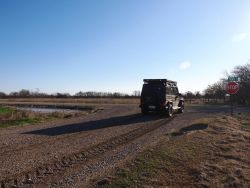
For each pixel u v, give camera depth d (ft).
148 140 48.01
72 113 104.22
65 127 64.69
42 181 27.66
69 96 365.81
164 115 90.02
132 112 107.65
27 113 88.84
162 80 89.61
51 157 36.37
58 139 49.03
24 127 65.16
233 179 29.37
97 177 28.63
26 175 29.27
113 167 31.83
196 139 47.75
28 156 36.81
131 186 26.22
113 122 74.79
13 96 374.63
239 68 226.17
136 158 35.09
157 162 33.71
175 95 97.66
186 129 60.13
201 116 91.09
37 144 44.52
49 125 68.69
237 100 215.10
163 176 29.45
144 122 74.79
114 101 221.87
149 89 90.17
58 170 31.14
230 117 84.07
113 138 50.21
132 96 339.36
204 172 30.86
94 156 37.32
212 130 57.77
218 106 161.58
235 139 49.29
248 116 94.48
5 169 31.09
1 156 36.73
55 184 26.84
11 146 42.93
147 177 28.78
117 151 39.93
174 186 27.09
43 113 97.81
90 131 58.49
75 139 49.11
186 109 129.29
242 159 36.94
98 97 343.87
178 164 33.55
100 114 100.99
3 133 55.62
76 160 35.24
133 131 58.59
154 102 89.40
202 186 27.40
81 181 27.58
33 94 400.06
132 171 30.27
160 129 61.26
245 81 219.41
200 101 233.55
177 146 42.01
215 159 36.22
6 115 83.51
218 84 247.09
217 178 29.58
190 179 29.04
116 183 26.81
